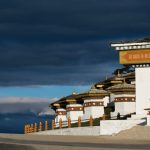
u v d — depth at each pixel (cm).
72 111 7769
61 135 5669
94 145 3509
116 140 4338
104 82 8044
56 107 8488
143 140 4291
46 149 3312
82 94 7388
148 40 5750
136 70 5819
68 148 3262
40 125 6844
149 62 5716
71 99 7762
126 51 5816
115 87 6631
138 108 5778
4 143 3634
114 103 6912
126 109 6519
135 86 6150
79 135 5662
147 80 5759
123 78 7650
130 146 3438
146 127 4900
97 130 5650
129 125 5425
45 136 5219
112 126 5516
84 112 7150
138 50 5778
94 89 7100
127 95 6544
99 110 6969
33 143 3750
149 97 5750
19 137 4938
